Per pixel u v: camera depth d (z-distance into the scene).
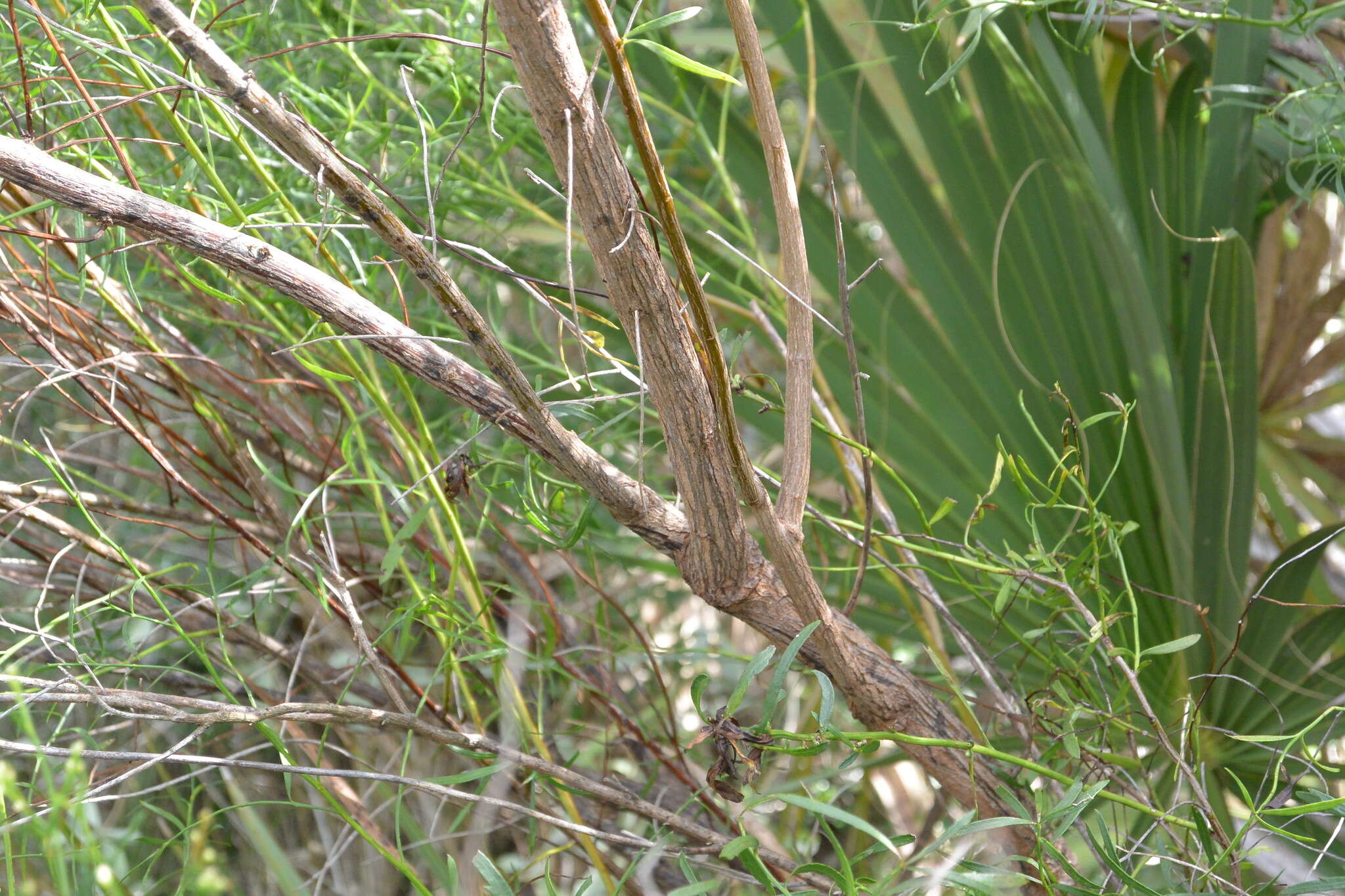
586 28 1.74
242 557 1.49
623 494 0.92
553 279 1.80
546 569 1.86
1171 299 1.56
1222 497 1.44
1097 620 1.19
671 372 0.82
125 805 1.53
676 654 1.69
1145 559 1.44
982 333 1.59
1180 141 1.58
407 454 1.33
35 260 1.46
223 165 1.47
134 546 1.71
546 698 1.69
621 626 1.87
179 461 1.63
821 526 1.67
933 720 1.05
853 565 1.61
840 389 1.67
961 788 1.06
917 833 1.88
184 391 1.36
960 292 1.60
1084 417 1.51
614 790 1.13
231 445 1.41
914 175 1.63
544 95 0.70
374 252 1.47
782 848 1.63
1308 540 1.30
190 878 1.12
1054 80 1.49
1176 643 1.04
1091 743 1.19
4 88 1.03
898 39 1.57
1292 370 1.92
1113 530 1.20
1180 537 1.40
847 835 1.77
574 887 1.38
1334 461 1.95
